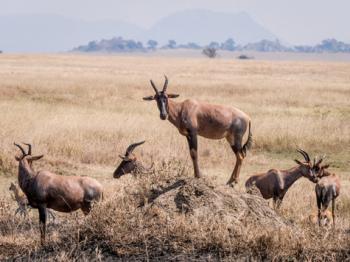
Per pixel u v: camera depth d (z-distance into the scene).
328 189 50.69
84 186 41.34
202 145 78.75
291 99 134.50
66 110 106.12
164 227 36.62
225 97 137.50
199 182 40.41
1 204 48.16
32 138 73.81
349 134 89.00
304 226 40.44
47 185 40.56
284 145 82.12
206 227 36.28
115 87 149.12
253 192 45.25
